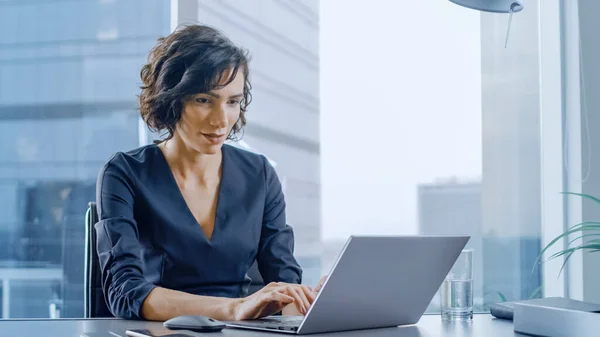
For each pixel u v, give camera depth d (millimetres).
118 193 1782
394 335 1102
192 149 1906
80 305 3033
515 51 3213
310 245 3016
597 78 3031
